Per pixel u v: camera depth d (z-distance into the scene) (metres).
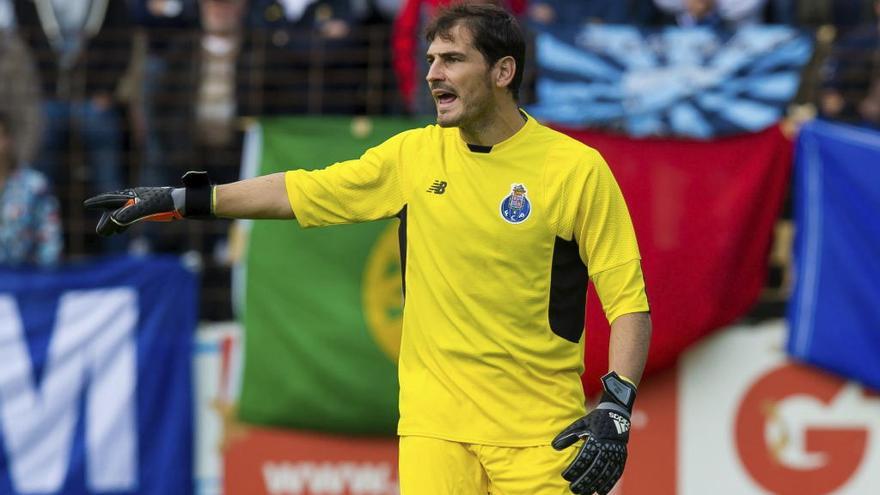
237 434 25.89
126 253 28.00
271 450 25.78
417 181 15.51
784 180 24.80
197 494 25.94
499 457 15.39
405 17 26.16
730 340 24.98
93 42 28.36
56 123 27.78
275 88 27.30
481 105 15.11
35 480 25.88
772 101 24.81
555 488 15.34
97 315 26.11
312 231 25.39
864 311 24.39
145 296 26.12
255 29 28.36
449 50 15.04
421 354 15.59
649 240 24.53
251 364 25.53
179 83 27.55
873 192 24.36
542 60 25.11
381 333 25.19
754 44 24.94
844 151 24.52
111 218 15.20
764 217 24.72
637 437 24.98
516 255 15.12
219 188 15.34
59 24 28.81
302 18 28.66
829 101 25.62
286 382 25.38
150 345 26.00
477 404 15.34
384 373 25.16
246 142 25.61
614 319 14.99
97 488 25.92
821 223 24.66
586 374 24.09
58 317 26.11
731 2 28.27
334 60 27.28
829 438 24.92
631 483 24.98
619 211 15.18
